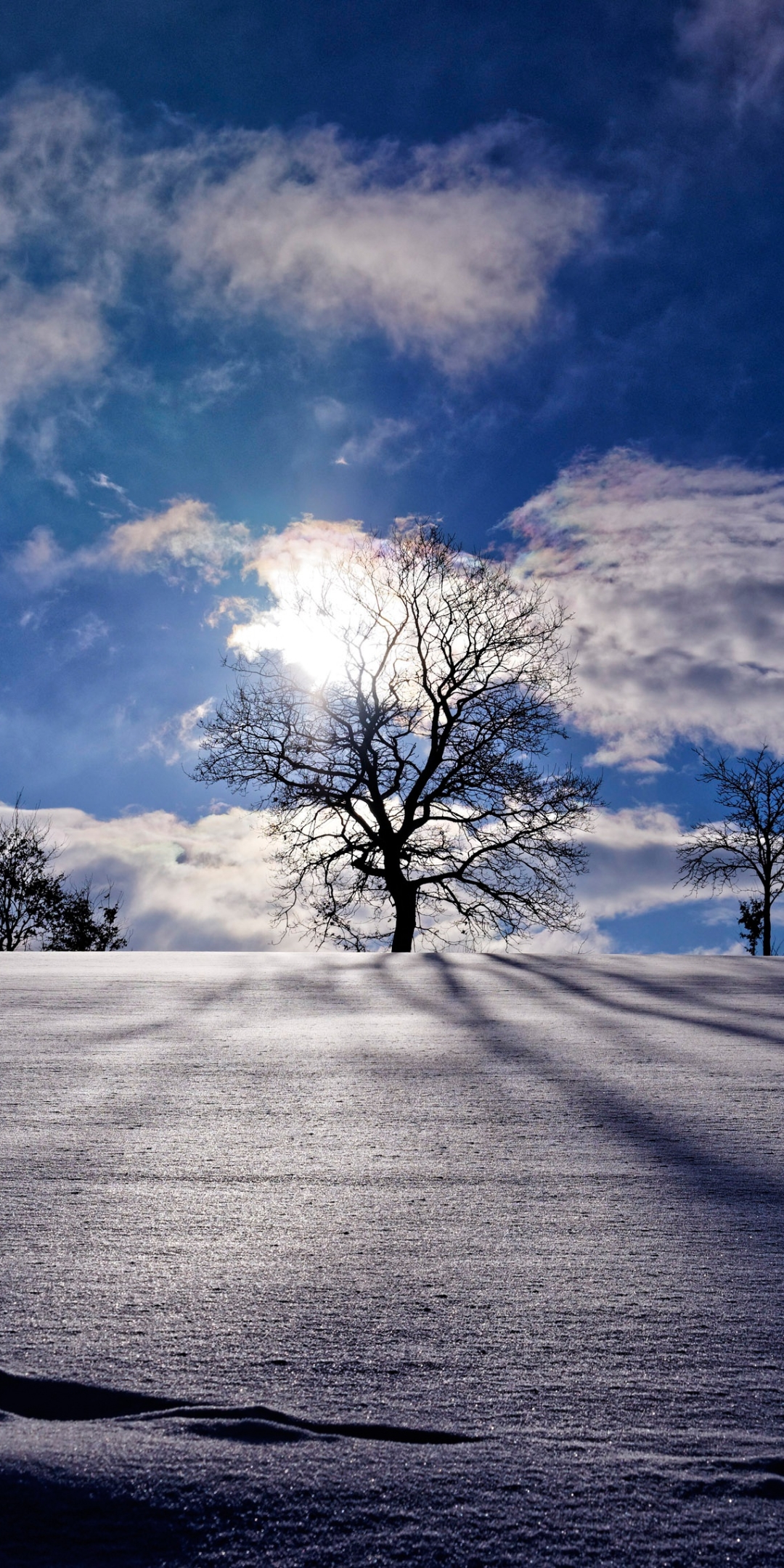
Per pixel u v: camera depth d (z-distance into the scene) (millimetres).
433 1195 3096
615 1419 1730
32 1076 5145
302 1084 4934
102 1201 3012
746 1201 3033
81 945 37688
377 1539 1396
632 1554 1371
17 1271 2424
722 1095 4664
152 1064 5504
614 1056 5805
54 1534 1398
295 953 15547
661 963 13867
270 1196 3078
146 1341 2027
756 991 9844
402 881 29406
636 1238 2693
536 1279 2393
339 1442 1644
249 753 29484
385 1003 8617
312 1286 2334
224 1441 1638
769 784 32125
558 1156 3562
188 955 15656
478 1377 1882
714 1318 2168
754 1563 1354
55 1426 1689
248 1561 1354
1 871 37094
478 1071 5316
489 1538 1401
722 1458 1608
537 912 29266
